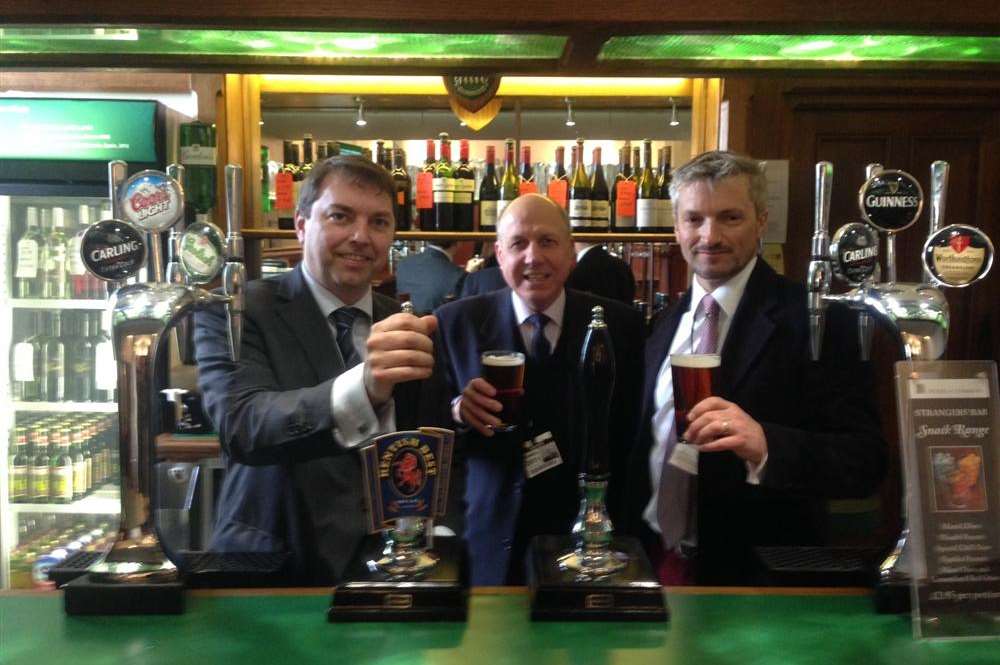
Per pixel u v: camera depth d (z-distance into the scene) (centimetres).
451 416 187
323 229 171
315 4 114
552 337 211
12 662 104
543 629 114
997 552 113
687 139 379
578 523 135
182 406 278
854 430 170
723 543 177
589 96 346
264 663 104
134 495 122
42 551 332
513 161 346
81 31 130
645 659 105
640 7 115
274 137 385
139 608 118
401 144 397
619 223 337
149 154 291
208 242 127
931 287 128
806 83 303
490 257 363
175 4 114
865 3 116
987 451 115
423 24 117
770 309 185
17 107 287
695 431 144
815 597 126
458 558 128
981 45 135
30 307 316
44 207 320
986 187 305
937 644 110
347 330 179
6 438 322
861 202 132
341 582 118
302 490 163
